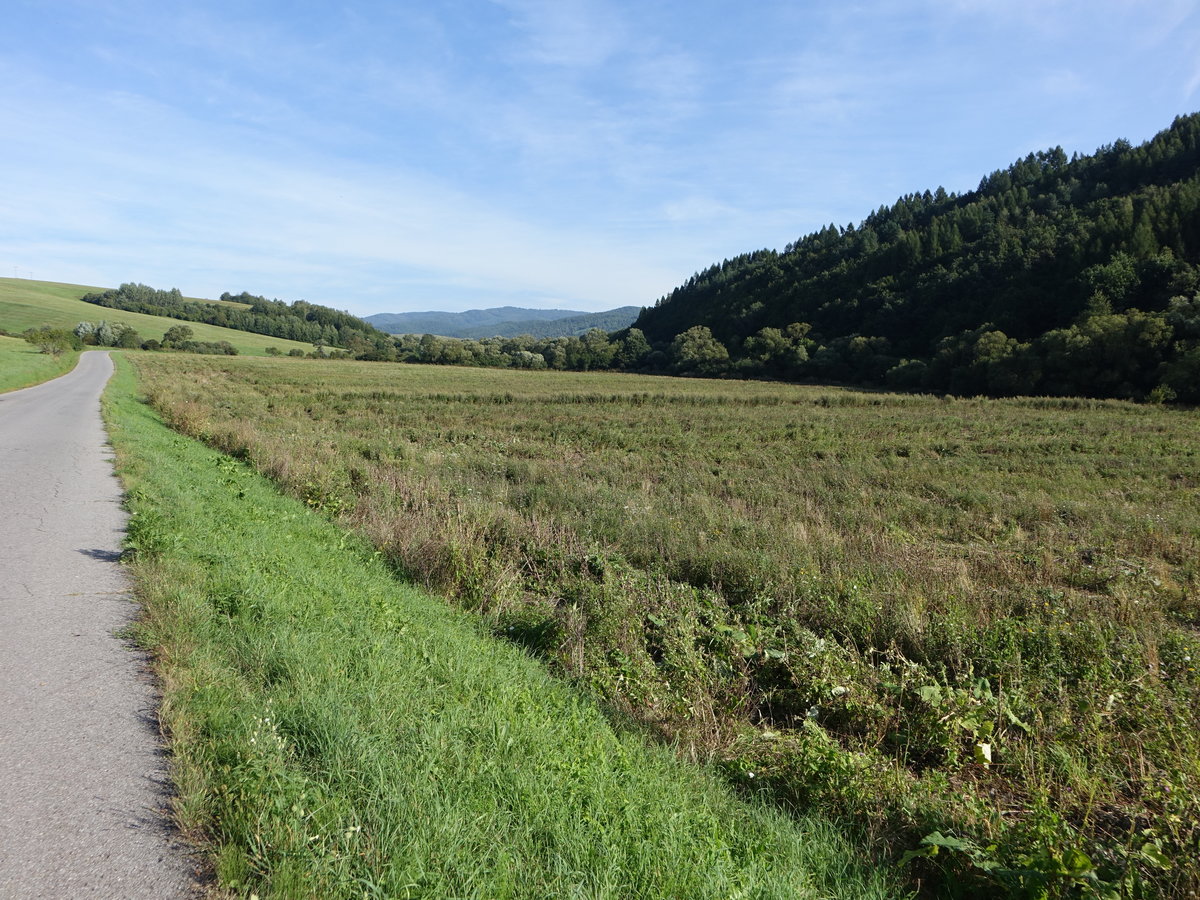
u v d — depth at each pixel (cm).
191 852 246
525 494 1211
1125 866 309
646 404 4000
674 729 455
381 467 1466
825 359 7969
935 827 344
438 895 231
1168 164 9962
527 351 11750
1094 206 9150
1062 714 462
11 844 238
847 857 321
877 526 1100
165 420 2227
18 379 3641
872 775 386
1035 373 5206
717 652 581
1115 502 1341
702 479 1469
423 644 479
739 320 11262
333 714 334
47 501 851
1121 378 4841
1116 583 801
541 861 263
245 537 723
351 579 636
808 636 581
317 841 249
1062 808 377
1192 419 3073
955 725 440
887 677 516
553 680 487
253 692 364
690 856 282
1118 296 6116
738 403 4116
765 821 338
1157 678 515
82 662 394
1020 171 13438
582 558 792
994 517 1169
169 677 373
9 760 290
